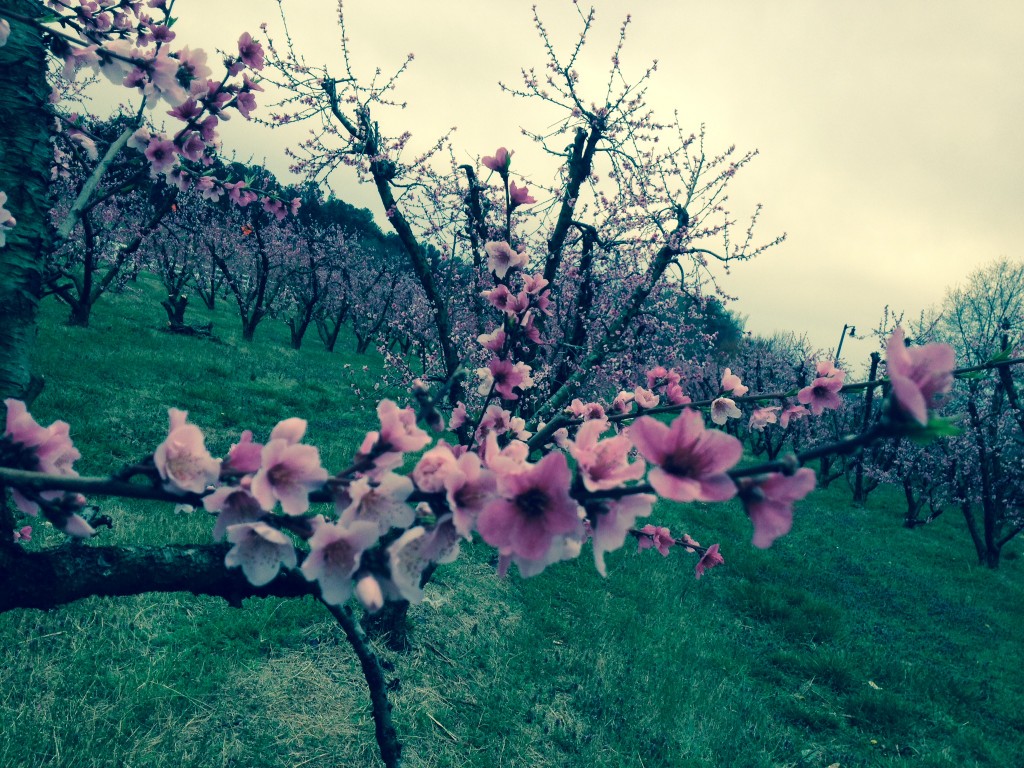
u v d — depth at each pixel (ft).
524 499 2.83
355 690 12.59
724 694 16.39
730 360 87.61
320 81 16.22
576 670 15.52
